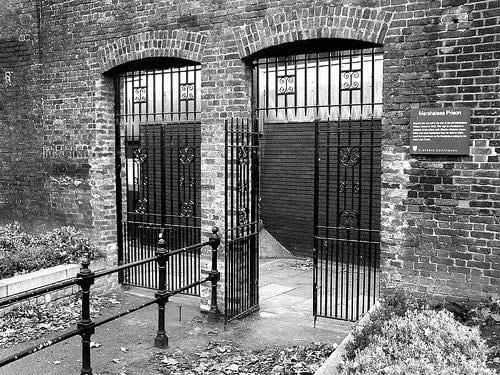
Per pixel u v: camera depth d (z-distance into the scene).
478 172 4.92
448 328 3.86
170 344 5.59
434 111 5.05
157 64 7.19
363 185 9.08
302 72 9.40
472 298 4.98
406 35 5.16
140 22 6.85
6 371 4.87
